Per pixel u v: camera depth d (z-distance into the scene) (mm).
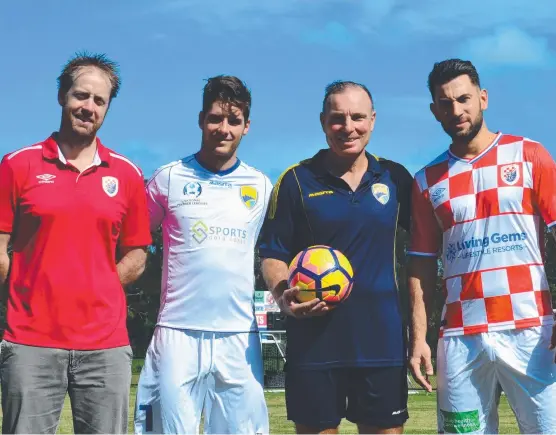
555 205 4871
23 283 4582
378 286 5023
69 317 4559
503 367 4859
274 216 5238
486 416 4945
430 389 5105
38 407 4480
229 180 5352
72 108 4668
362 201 5086
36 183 4609
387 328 5012
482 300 4898
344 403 5062
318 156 5266
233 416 5199
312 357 4969
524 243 4883
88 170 4719
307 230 5105
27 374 4469
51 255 4574
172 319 5184
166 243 5332
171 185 5305
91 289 4617
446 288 5082
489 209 4930
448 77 4992
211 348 5160
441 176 5125
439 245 5281
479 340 4883
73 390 4605
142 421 5188
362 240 5039
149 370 5211
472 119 4980
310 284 4750
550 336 4844
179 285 5195
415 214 5258
